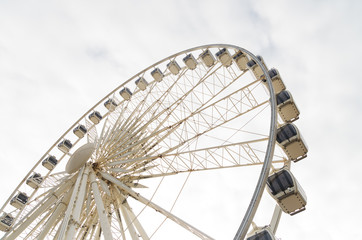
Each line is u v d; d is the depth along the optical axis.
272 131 13.03
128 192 17.45
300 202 13.09
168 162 17.98
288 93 17.83
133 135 19.83
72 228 12.75
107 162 19.25
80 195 14.85
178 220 14.88
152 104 21.80
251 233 12.52
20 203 24.72
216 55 24.17
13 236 15.79
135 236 15.98
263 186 10.76
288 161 15.40
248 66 22.08
